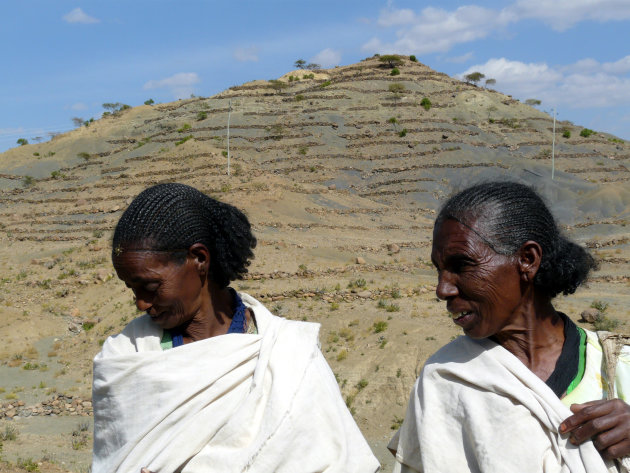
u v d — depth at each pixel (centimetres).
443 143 9031
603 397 255
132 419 286
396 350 2311
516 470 237
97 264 4216
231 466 271
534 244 264
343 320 2725
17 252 4912
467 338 281
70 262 4344
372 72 12500
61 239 5209
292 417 280
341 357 2381
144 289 296
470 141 9200
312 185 6800
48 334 3244
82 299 3672
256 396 284
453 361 274
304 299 3094
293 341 305
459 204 273
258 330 310
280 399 283
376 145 9062
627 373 255
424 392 275
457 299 269
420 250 4509
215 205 320
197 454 279
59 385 2650
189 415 282
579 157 8950
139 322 317
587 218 6006
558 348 273
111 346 308
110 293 3656
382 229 5419
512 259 264
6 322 3303
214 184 6281
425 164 8269
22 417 2323
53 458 1861
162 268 293
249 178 6400
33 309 3516
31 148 10506
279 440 275
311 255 4125
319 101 10925
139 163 8750
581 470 231
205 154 7256
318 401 291
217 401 287
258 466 271
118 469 279
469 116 10469
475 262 263
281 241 4384
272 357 296
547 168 8262
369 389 2134
